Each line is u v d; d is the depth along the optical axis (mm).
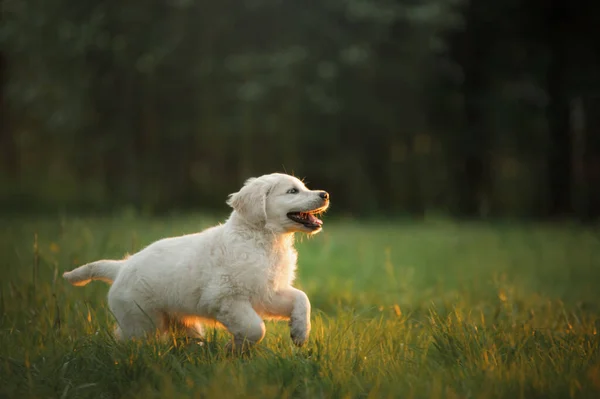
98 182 24641
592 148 25922
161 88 23422
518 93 25188
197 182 25297
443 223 18344
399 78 23625
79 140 24062
